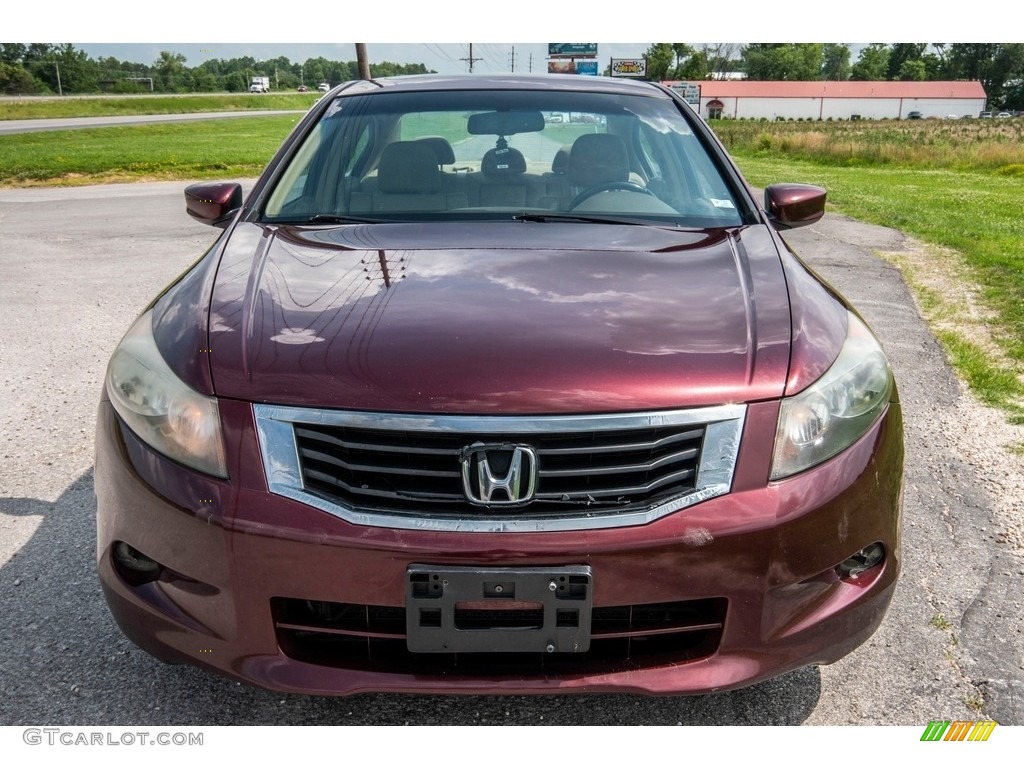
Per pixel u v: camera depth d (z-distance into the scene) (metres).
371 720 2.13
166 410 1.86
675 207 2.78
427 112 3.12
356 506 1.74
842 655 1.96
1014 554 2.92
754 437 1.80
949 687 2.27
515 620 1.75
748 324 1.99
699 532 1.74
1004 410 4.27
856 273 7.65
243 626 1.79
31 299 6.30
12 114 54.75
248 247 2.41
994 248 9.05
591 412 1.75
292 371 1.82
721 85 104.94
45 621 2.49
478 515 1.73
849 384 1.95
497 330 1.90
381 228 2.59
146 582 1.91
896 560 1.99
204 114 62.56
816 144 30.94
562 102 3.20
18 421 4.00
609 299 2.06
